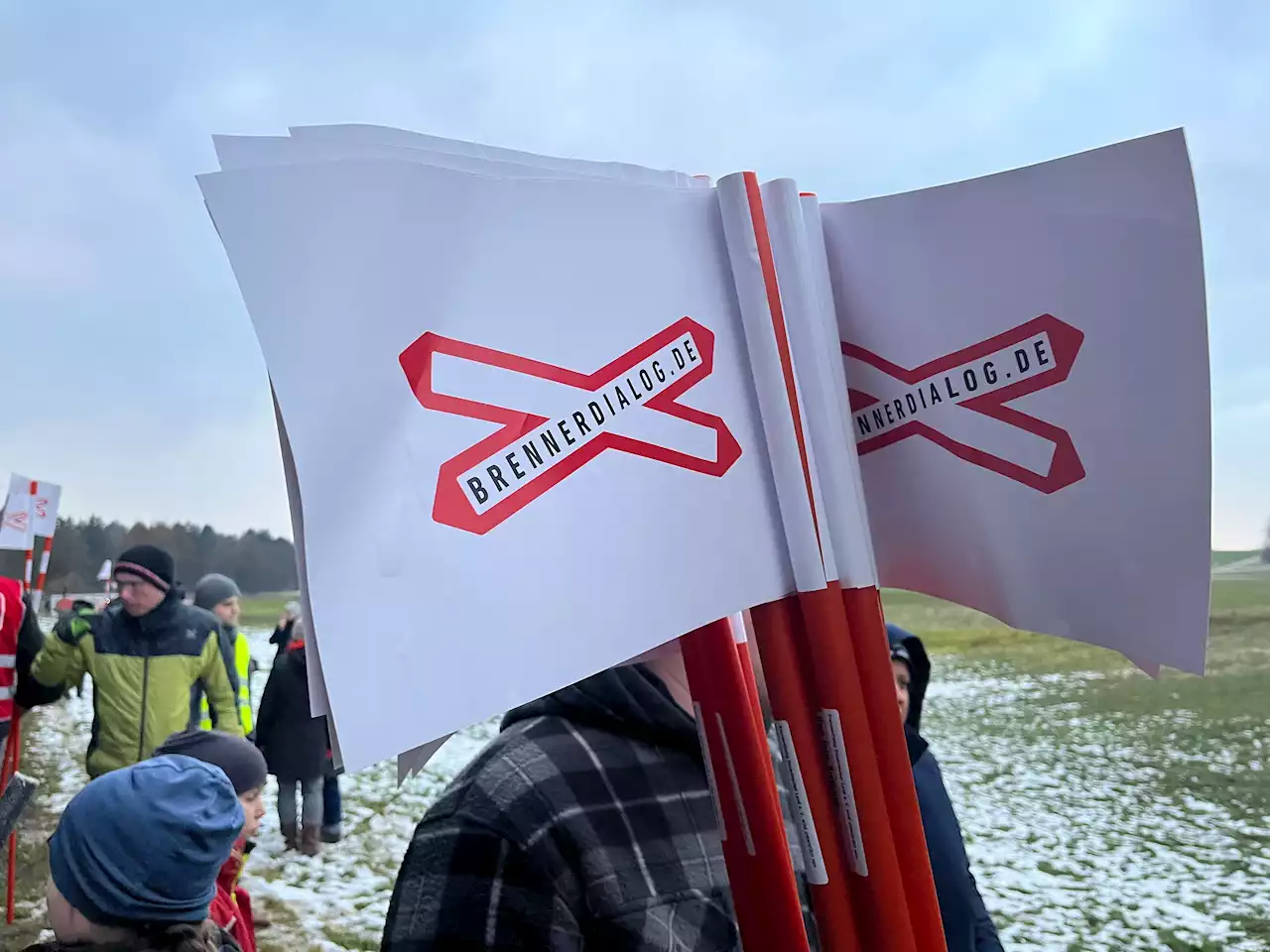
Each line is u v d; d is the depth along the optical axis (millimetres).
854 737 624
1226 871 3891
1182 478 648
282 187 500
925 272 715
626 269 603
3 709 3262
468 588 521
